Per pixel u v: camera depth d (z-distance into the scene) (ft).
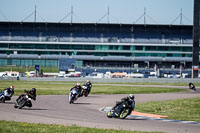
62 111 218.59
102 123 166.09
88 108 253.65
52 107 244.01
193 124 182.80
